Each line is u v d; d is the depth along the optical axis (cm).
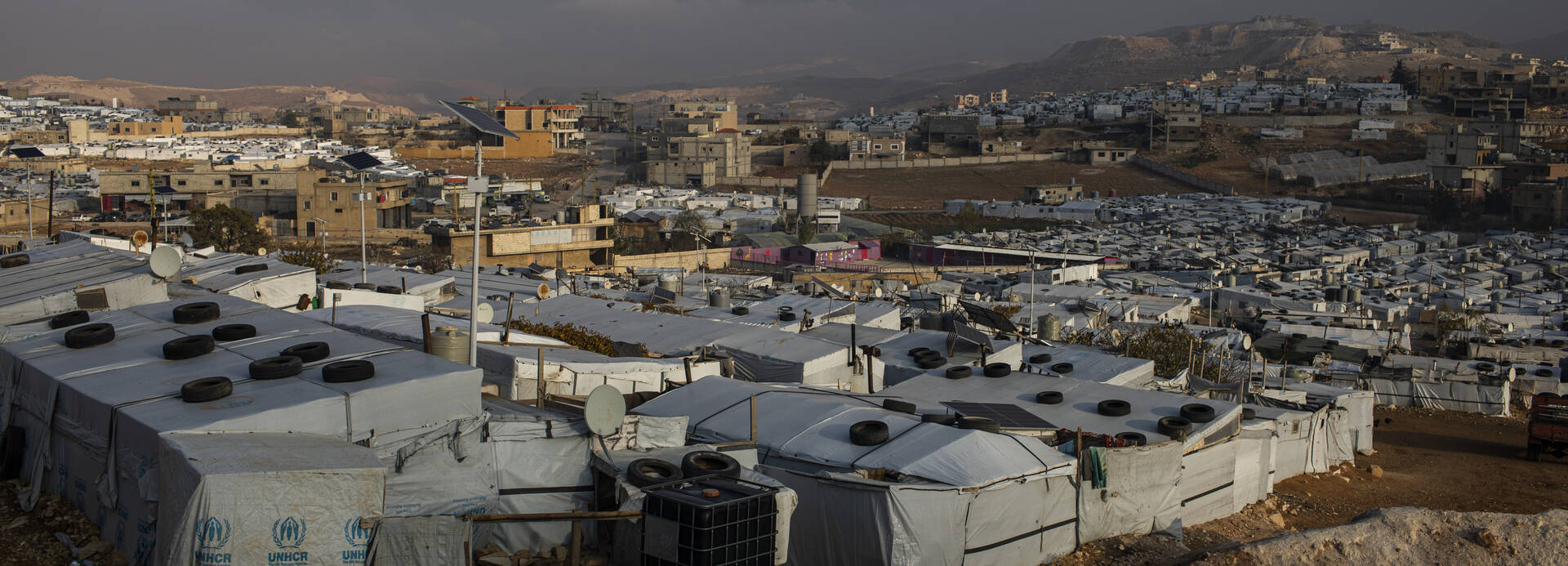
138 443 1215
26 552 1250
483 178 1553
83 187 13988
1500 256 10269
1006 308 4662
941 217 15100
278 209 12962
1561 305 7150
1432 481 2619
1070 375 2536
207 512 1090
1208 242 11812
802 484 1552
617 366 2019
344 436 1286
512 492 1386
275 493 1123
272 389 1320
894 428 1717
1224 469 1989
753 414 1661
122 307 1891
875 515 1482
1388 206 16100
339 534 1155
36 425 1415
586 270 8875
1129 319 5072
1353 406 2884
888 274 9362
